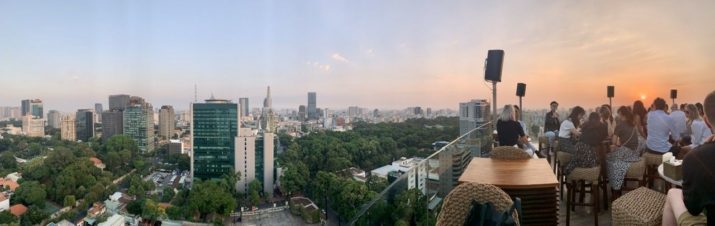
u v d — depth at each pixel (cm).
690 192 191
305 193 3631
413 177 328
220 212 3197
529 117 946
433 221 335
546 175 328
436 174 371
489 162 395
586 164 388
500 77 791
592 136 435
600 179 446
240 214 3394
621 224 262
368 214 279
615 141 467
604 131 439
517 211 214
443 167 389
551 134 785
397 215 304
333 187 2828
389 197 298
